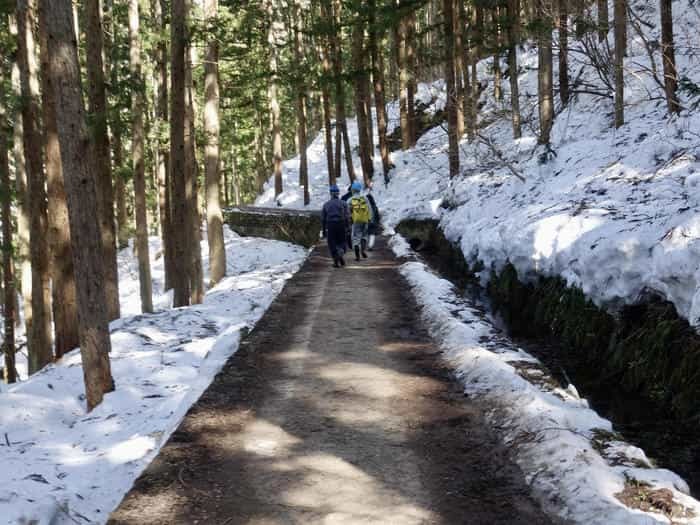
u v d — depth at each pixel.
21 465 5.38
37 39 14.88
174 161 14.51
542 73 17.59
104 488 4.77
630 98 16.88
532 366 5.55
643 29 21.88
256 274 18.69
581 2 14.14
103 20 20.44
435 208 21.59
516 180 16.55
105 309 7.61
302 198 35.28
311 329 7.85
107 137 12.89
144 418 6.43
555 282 9.65
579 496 3.23
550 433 3.98
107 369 7.60
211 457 4.16
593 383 7.19
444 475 3.81
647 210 8.93
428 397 5.23
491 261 13.02
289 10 32.22
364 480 3.78
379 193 29.70
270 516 3.37
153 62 23.06
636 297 7.38
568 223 9.72
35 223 13.71
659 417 6.02
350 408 5.05
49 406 7.38
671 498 3.07
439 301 8.62
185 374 8.39
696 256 6.16
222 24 15.47
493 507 3.39
